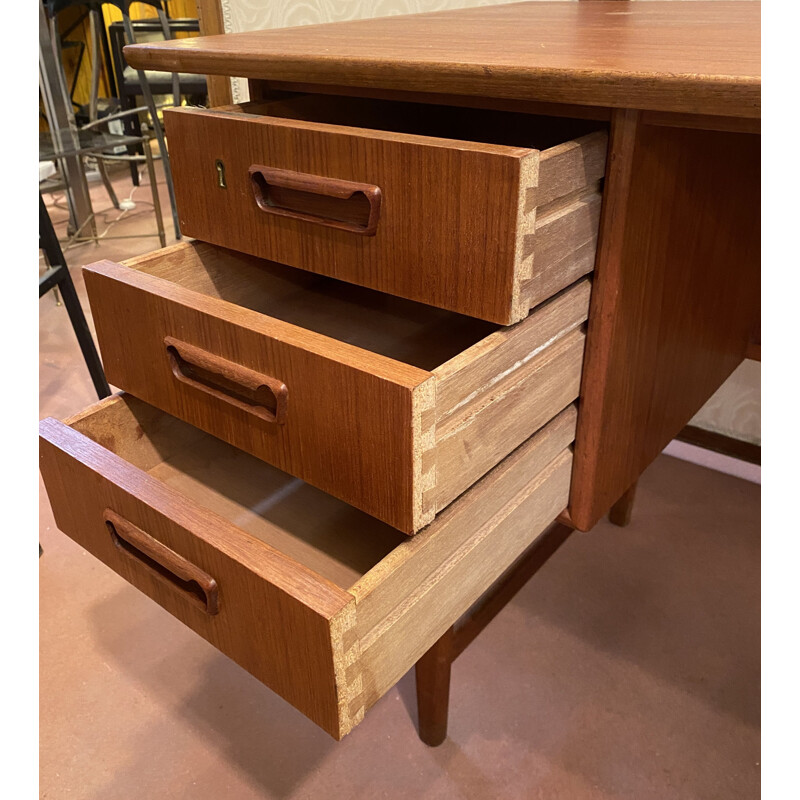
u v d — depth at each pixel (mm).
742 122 525
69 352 1720
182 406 688
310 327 825
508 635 999
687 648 975
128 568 658
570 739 854
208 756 846
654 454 849
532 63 548
